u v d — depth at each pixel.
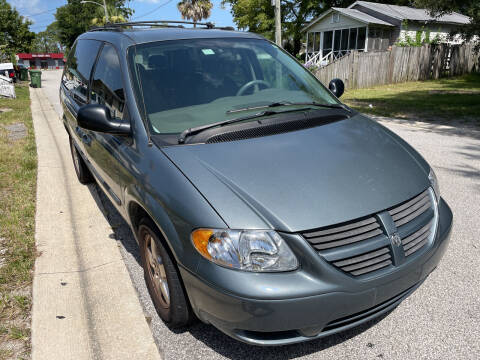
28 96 17.05
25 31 35.00
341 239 2.08
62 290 3.01
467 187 4.90
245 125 2.76
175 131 2.73
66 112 4.95
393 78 19.53
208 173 2.30
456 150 6.60
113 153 3.06
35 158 6.36
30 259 3.43
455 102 12.53
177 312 2.40
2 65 24.98
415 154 2.88
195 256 2.09
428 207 2.48
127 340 2.52
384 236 2.17
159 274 2.59
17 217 4.16
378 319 2.68
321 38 28.25
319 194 2.19
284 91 3.42
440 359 2.34
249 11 35.00
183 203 2.19
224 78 3.26
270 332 2.07
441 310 2.75
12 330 2.59
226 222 2.04
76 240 3.77
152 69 3.13
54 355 2.40
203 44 3.46
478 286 3.00
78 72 4.53
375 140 2.83
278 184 2.23
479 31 15.39
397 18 24.91
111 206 4.52
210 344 2.50
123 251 3.59
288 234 2.02
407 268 2.20
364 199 2.21
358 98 14.09
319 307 2.00
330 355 2.39
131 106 2.90
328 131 2.84
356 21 25.36
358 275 2.08
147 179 2.48
